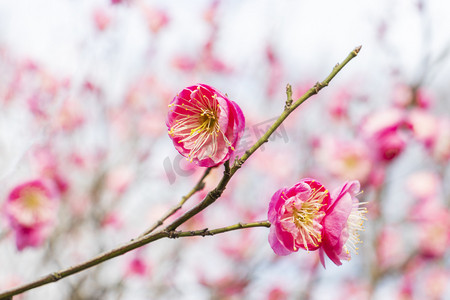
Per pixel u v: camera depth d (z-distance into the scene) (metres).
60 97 4.88
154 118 5.86
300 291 5.14
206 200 1.57
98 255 1.64
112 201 5.22
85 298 4.53
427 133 4.00
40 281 1.63
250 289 5.21
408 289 5.70
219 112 1.74
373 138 3.98
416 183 4.92
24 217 3.30
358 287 5.39
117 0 4.98
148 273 4.96
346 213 1.74
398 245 5.19
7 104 5.11
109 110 5.47
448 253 5.39
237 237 5.66
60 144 5.04
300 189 1.80
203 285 5.16
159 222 1.88
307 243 1.79
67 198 4.90
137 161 5.47
